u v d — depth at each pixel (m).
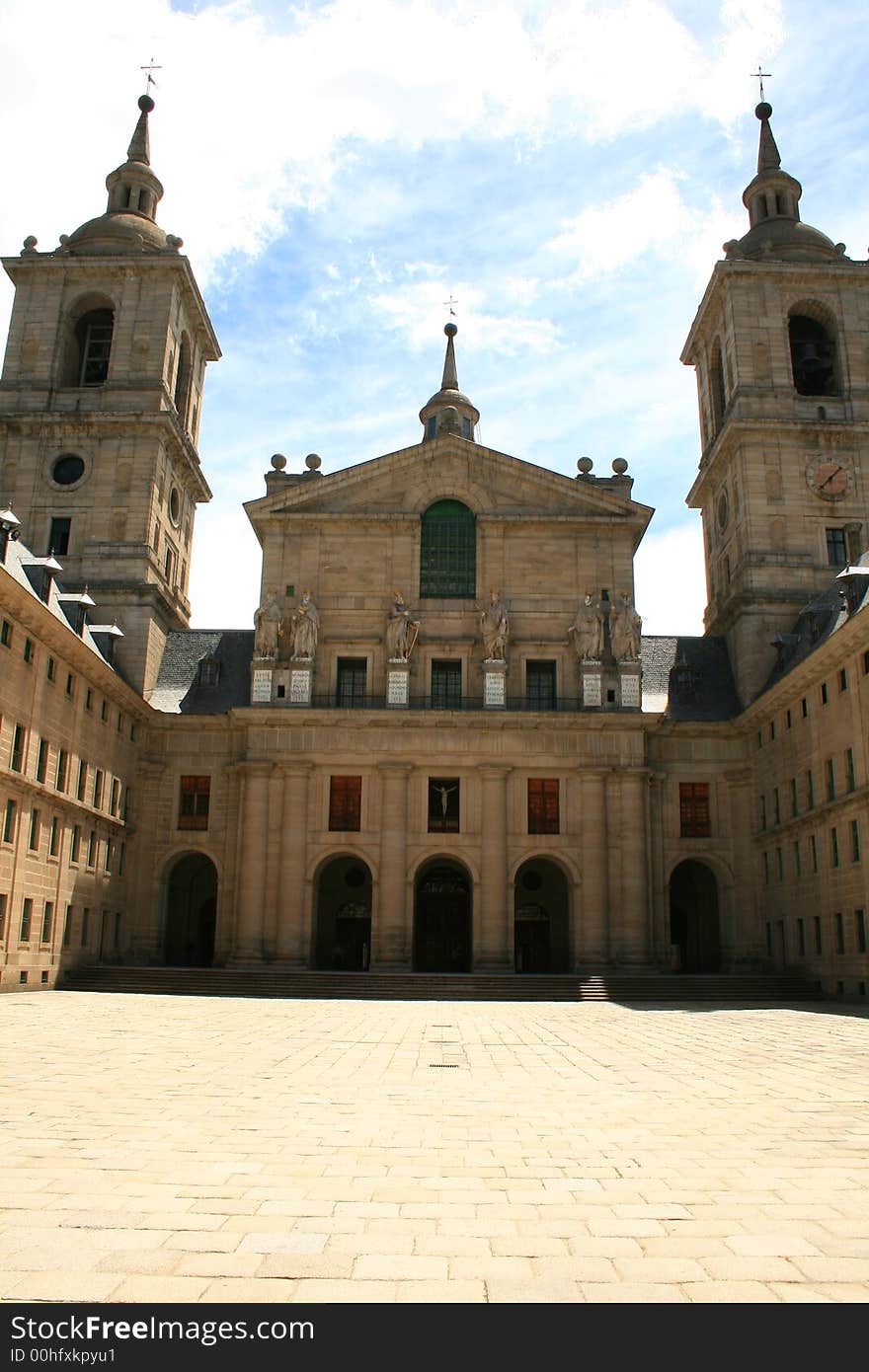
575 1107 15.66
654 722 54.78
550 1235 9.24
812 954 47.69
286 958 52.12
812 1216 9.87
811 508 59.50
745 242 66.31
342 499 59.34
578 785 54.50
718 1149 12.78
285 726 54.72
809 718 48.25
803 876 48.94
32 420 59.34
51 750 44.06
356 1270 8.27
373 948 52.25
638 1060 21.67
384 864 53.03
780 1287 7.97
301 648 55.91
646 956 52.50
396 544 58.56
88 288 62.25
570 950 53.34
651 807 56.00
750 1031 28.66
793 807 50.47
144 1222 9.44
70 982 46.12
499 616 56.19
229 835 55.94
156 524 59.75
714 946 59.28
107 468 59.22
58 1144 12.59
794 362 64.56
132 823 55.22
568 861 53.66
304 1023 30.50
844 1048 24.14
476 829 53.88
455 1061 21.31
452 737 54.66
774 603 58.31
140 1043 23.70
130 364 60.62
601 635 56.72
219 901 55.16
